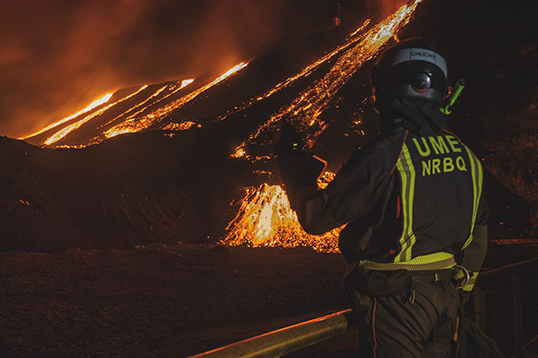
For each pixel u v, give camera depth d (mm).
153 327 10070
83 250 24172
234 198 41688
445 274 1656
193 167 44469
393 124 1634
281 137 1720
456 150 1636
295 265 21766
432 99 1632
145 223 34406
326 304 12438
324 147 51969
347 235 1677
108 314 11422
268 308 12078
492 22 43812
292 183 1615
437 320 1627
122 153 43625
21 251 24672
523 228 38094
